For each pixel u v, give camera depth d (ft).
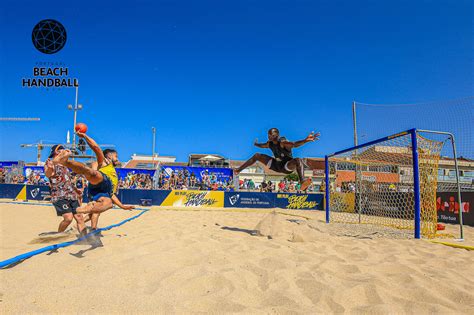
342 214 42.78
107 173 14.70
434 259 14.64
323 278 10.65
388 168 39.52
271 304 8.30
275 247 15.80
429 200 24.44
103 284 9.06
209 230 21.75
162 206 51.21
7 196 54.80
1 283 8.83
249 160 18.65
